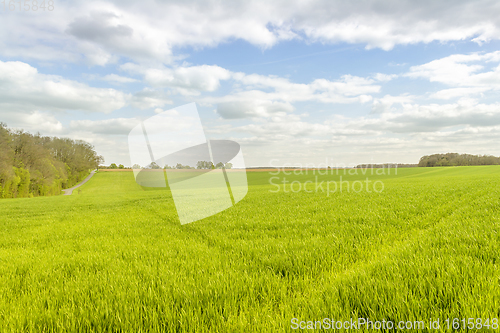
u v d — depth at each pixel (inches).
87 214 579.2
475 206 359.6
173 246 232.8
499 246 163.8
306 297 117.6
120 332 100.0
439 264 136.6
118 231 335.9
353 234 239.9
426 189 685.9
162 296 122.3
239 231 285.7
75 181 3267.7
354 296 111.2
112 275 156.3
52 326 102.6
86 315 110.0
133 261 189.0
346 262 163.0
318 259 167.9
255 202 599.8
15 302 126.0
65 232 354.3
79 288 139.0
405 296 106.0
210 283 134.4
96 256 209.0
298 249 195.3
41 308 118.4
